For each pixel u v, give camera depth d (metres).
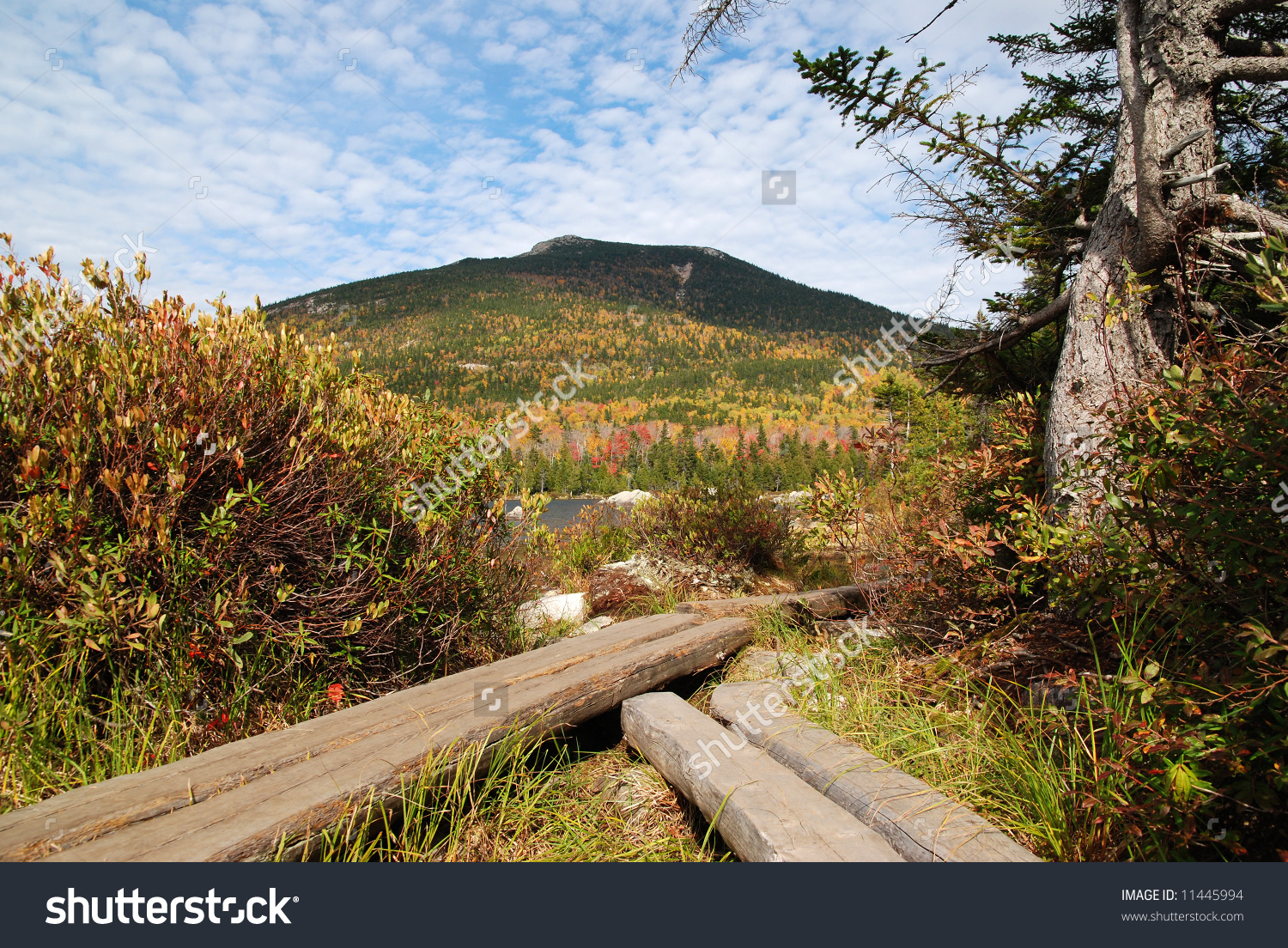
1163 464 2.10
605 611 5.90
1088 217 5.37
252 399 3.17
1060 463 3.63
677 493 7.62
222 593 2.79
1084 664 2.81
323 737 2.41
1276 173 3.86
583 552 7.67
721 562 6.82
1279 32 4.55
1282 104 4.56
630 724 3.06
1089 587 2.46
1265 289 1.98
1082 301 3.82
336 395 3.65
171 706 2.62
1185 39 3.54
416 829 2.21
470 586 3.99
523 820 2.48
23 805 2.15
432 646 3.80
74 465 2.54
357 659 3.23
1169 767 1.73
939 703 2.99
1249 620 1.81
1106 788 1.99
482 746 2.49
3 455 2.64
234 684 2.81
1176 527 2.16
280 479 3.16
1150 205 3.49
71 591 2.48
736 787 2.25
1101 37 5.73
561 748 3.08
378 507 3.61
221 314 3.32
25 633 2.46
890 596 4.09
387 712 2.69
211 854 1.70
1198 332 3.45
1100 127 5.61
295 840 1.86
